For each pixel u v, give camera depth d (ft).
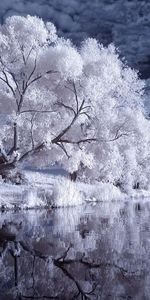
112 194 92.48
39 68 79.46
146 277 19.58
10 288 17.97
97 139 83.46
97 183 110.32
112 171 107.55
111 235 34.88
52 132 85.71
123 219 49.11
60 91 84.69
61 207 68.44
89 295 16.67
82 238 33.35
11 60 75.36
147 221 47.03
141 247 28.27
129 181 117.29
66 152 83.05
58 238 33.63
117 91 91.35
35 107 80.59
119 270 21.18
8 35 75.05
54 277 19.94
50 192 71.15
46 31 74.33
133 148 110.42
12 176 85.97
